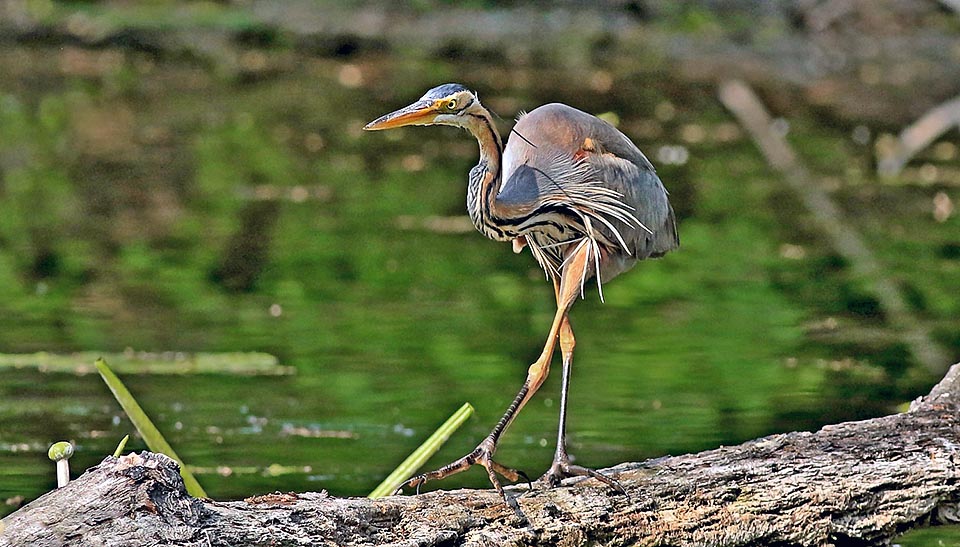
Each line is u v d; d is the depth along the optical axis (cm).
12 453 842
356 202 1695
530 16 2664
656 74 2448
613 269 747
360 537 559
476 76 2417
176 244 1493
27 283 1329
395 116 668
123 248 1477
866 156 1973
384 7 2672
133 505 504
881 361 1102
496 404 982
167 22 2581
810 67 2464
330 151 1992
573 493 617
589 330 1202
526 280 1387
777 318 1246
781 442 669
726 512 627
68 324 1182
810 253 1481
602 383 1034
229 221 1598
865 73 2430
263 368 1060
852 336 1183
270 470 823
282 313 1241
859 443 668
